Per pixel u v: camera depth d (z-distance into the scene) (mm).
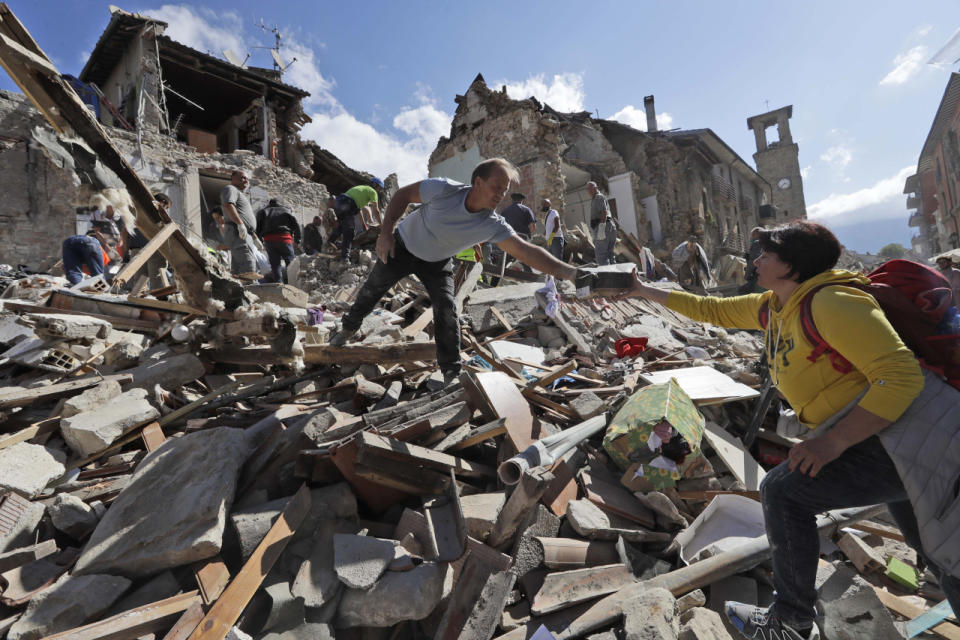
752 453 3742
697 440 2918
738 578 2314
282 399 3402
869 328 1439
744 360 5723
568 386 4344
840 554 2736
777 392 3863
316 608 1860
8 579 1814
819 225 1619
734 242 32375
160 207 3414
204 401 3123
